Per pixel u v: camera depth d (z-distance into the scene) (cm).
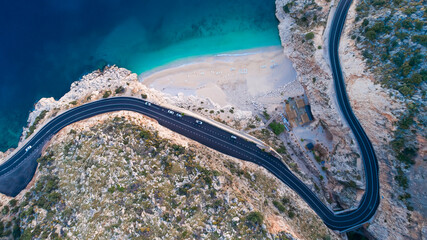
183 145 9288
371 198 8488
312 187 9150
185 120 10194
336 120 8988
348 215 8700
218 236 7150
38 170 9806
